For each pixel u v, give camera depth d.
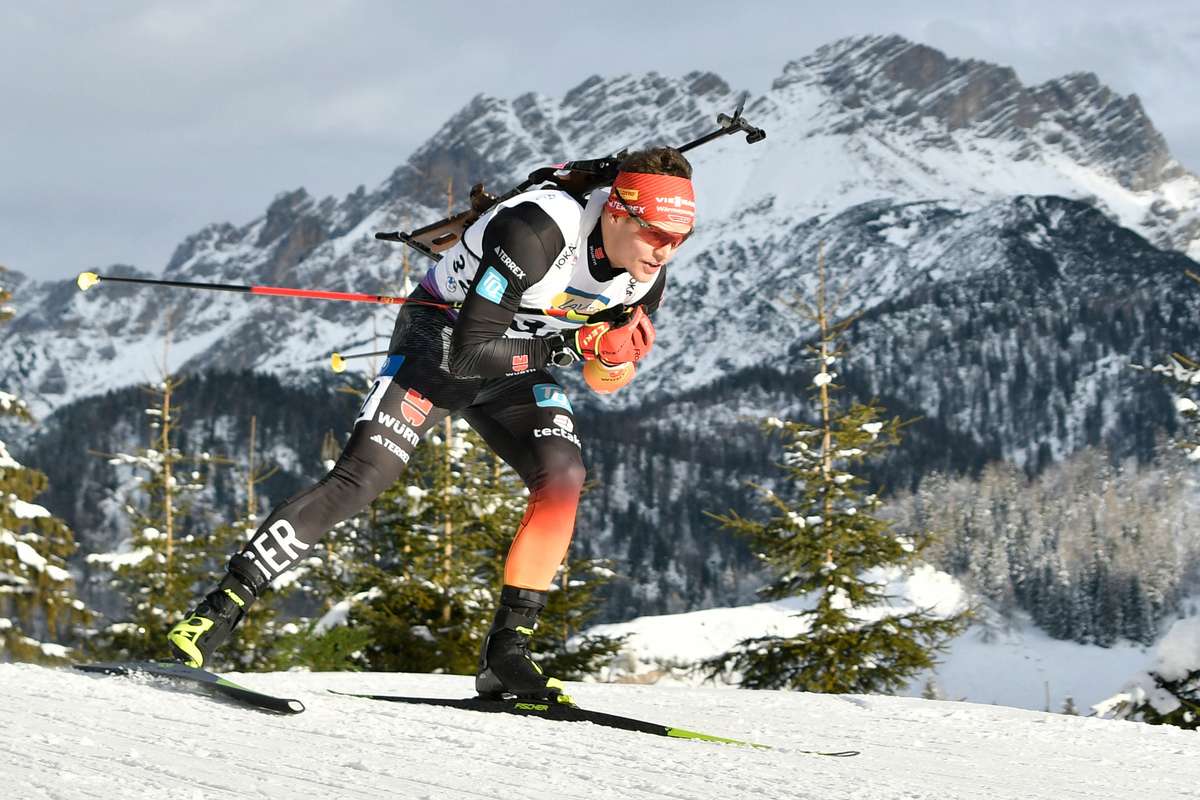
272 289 3.10
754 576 128.88
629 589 122.31
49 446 162.88
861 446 16.20
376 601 17.50
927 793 2.13
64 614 15.36
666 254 2.93
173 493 20.98
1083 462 150.25
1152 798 2.28
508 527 18.23
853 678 15.54
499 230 2.87
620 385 3.10
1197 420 14.46
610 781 1.97
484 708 2.99
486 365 2.93
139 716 2.30
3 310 16.50
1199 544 120.12
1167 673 8.75
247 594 2.96
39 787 1.55
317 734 2.27
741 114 2.95
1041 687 90.38
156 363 21.72
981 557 114.56
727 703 3.61
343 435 157.12
